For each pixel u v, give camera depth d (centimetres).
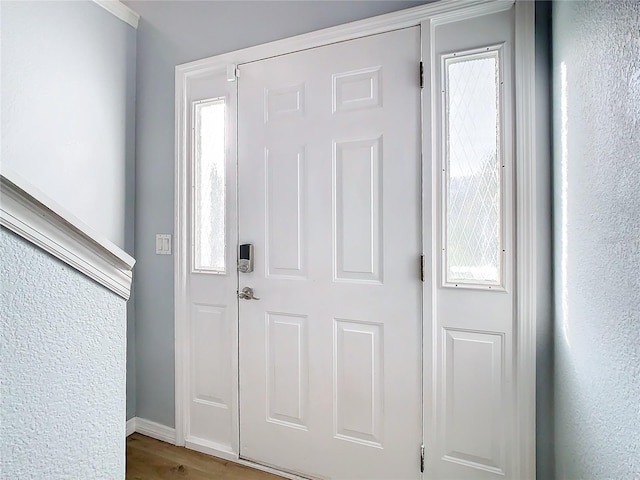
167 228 217
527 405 147
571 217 122
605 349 95
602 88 96
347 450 176
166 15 218
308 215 183
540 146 146
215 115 207
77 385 61
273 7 190
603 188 96
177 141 212
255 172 194
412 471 164
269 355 192
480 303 154
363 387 173
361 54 172
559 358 136
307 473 183
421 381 162
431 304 160
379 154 169
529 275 147
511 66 150
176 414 213
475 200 155
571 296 123
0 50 165
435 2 158
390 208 167
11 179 51
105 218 210
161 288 219
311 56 181
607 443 94
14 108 170
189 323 212
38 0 179
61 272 59
